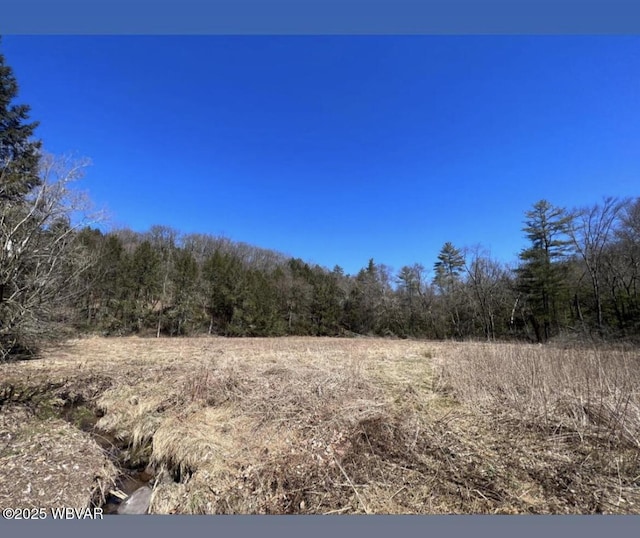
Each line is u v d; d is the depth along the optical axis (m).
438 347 15.29
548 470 3.55
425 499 3.12
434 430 4.60
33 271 9.12
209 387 6.27
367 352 12.59
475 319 30.22
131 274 24.14
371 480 3.44
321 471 3.65
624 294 20.77
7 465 4.02
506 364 7.82
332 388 6.20
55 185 9.84
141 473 4.44
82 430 5.53
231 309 29.02
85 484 3.82
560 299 24.66
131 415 5.89
